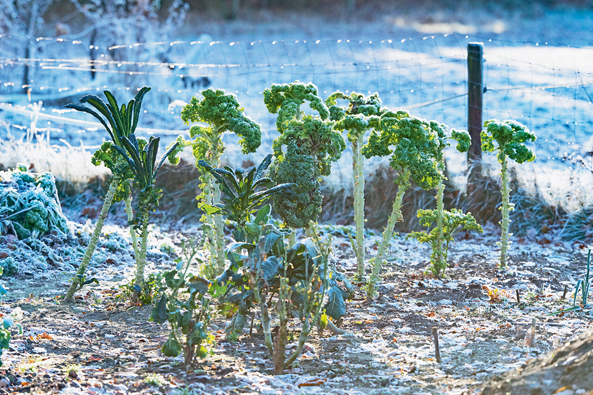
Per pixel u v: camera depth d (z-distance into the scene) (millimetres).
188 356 3992
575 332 4676
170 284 4027
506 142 6484
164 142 10844
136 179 5594
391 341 4613
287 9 36656
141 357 4246
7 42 16516
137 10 16688
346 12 35750
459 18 32781
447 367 4074
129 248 7422
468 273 6531
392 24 32219
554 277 6336
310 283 4051
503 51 21703
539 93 14547
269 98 5914
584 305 5375
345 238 7980
